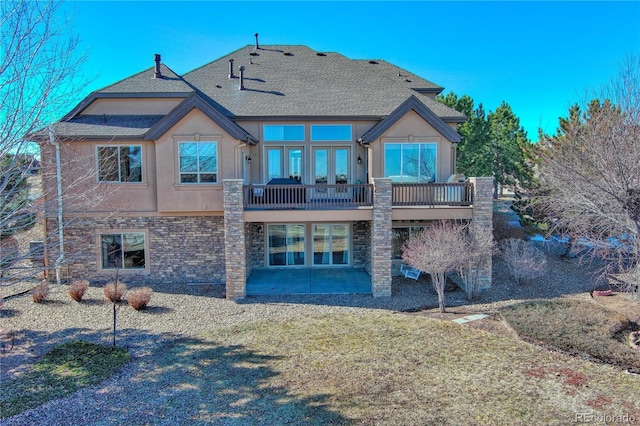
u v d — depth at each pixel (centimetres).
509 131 3762
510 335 1067
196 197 1592
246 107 1820
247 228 1720
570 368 862
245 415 688
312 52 2362
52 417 687
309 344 1027
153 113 1756
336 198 1670
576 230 1253
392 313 1291
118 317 1266
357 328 1144
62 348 1012
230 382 820
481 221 1519
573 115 1578
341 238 1895
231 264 1463
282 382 815
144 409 713
